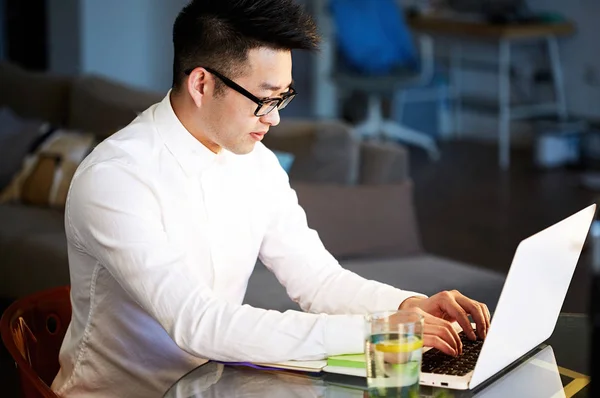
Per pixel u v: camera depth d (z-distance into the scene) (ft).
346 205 13.08
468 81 28.63
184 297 6.39
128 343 7.09
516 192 22.65
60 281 12.86
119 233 6.51
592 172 24.43
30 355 7.34
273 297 11.38
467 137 29.04
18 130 16.48
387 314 5.71
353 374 6.16
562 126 25.39
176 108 7.00
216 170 7.14
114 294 6.99
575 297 15.38
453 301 6.73
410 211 13.52
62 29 26.71
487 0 27.07
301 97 31.73
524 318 6.20
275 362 6.33
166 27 28.19
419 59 27.25
